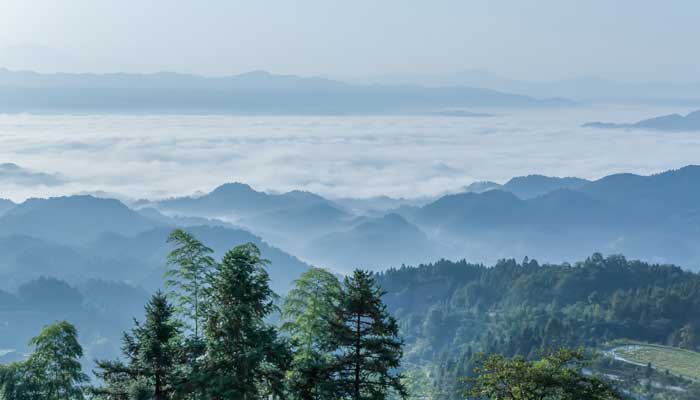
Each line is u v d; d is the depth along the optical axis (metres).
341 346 38.78
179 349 39.44
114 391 40.06
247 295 37.72
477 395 42.16
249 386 37.28
